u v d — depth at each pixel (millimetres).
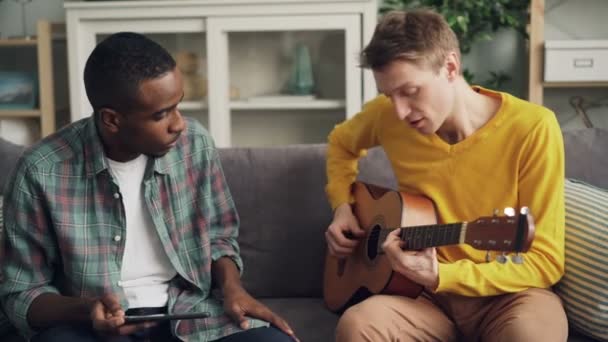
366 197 1727
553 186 1458
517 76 3180
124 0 2840
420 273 1404
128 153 1420
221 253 1538
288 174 1862
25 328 1392
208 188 1526
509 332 1361
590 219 1521
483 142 1515
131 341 1369
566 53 2766
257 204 1846
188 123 1552
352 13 2785
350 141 1791
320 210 1842
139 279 1454
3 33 3311
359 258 1659
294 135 2924
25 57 3035
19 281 1416
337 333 1428
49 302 1366
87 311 1312
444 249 1536
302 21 2805
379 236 1572
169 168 1469
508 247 1231
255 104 2908
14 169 1421
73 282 1423
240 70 2889
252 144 2939
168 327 1449
